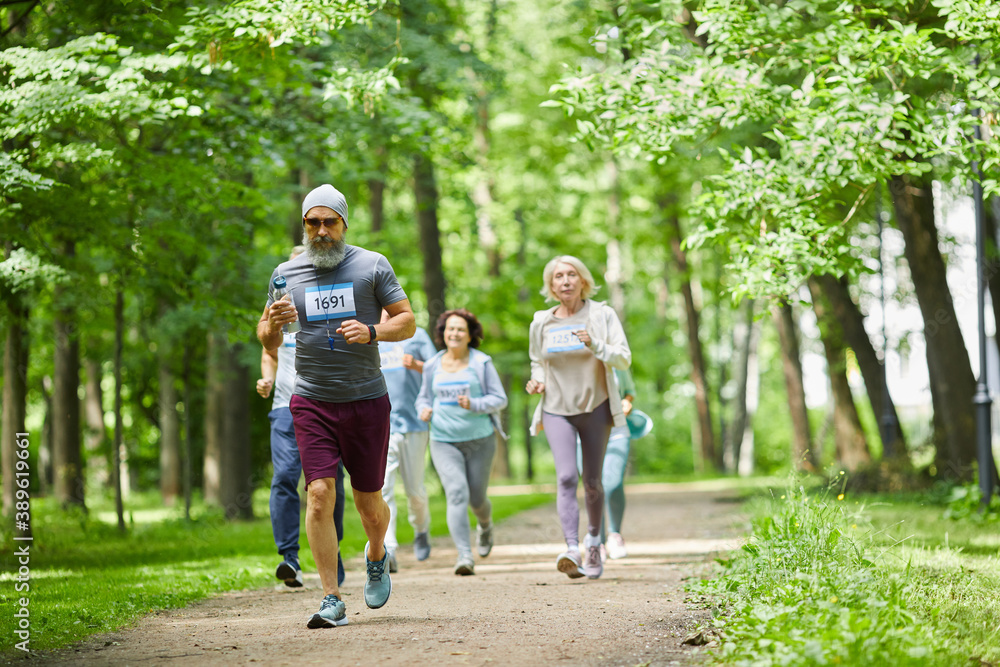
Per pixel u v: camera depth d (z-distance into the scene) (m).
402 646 5.46
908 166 9.14
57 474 21.48
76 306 16.78
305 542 13.61
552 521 16.89
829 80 8.95
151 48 11.46
